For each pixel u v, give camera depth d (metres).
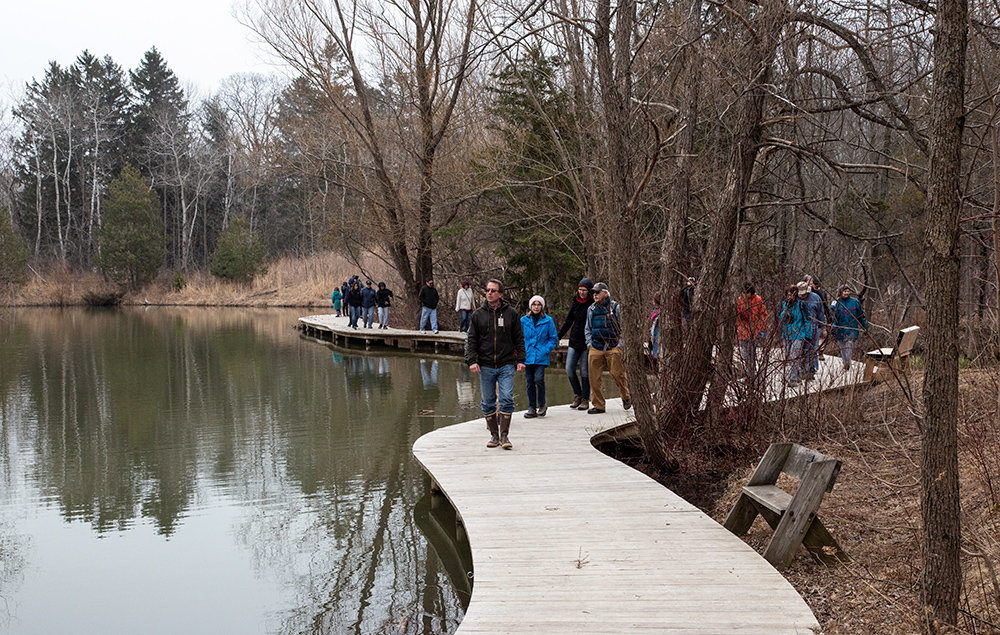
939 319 3.26
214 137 67.94
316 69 22.52
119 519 7.57
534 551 5.03
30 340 25.72
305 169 26.36
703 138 13.26
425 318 22.98
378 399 13.84
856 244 12.41
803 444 7.91
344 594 5.82
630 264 6.83
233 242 51.22
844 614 4.23
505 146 20.06
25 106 56.44
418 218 24.34
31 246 56.38
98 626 5.33
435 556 6.55
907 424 7.93
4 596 5.80
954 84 3.11
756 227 11.70
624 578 4.56
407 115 24.11
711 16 10.82
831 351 10.62
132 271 51.38
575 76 14.74
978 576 4.19
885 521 5.53
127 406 13.47
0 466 9.50
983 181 8.52
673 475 7.63
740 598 4.26
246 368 18.33
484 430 9.04
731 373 8.08
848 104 7.66
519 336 8.03
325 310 45.44
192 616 5.46
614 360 9.59
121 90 63.00
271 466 9.38
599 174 16.05
